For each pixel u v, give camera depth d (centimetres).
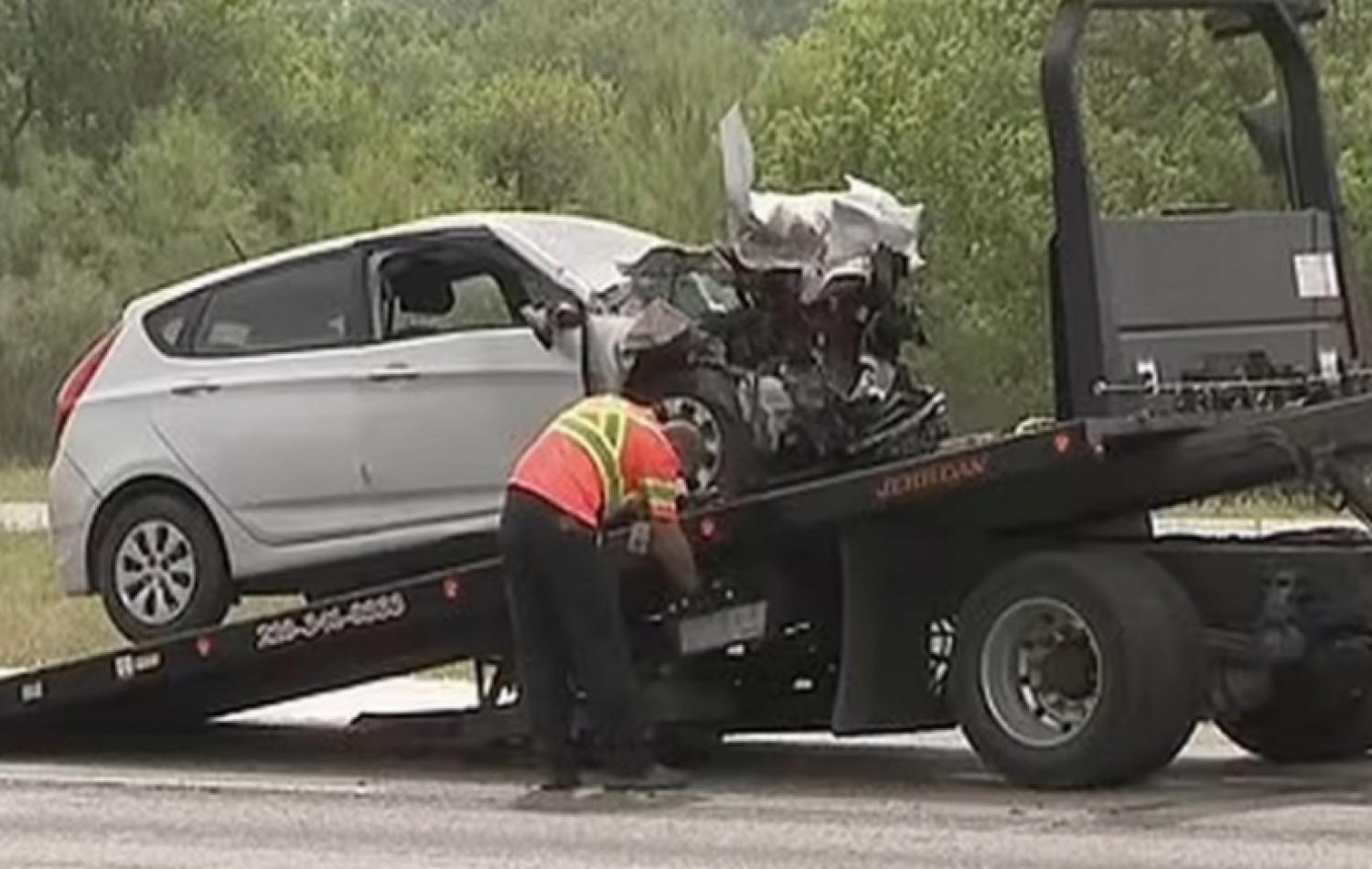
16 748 2961
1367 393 2441
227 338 2956
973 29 8850
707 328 2625
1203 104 7025
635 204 10244
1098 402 2361
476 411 2786
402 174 10762
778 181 9325
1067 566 2392
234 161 10675
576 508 2462
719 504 2542
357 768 2756
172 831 2323
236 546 2922
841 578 2553
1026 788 2423
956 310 8519
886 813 2352
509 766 2764
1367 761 2673
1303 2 2592
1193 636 2378
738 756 2823
